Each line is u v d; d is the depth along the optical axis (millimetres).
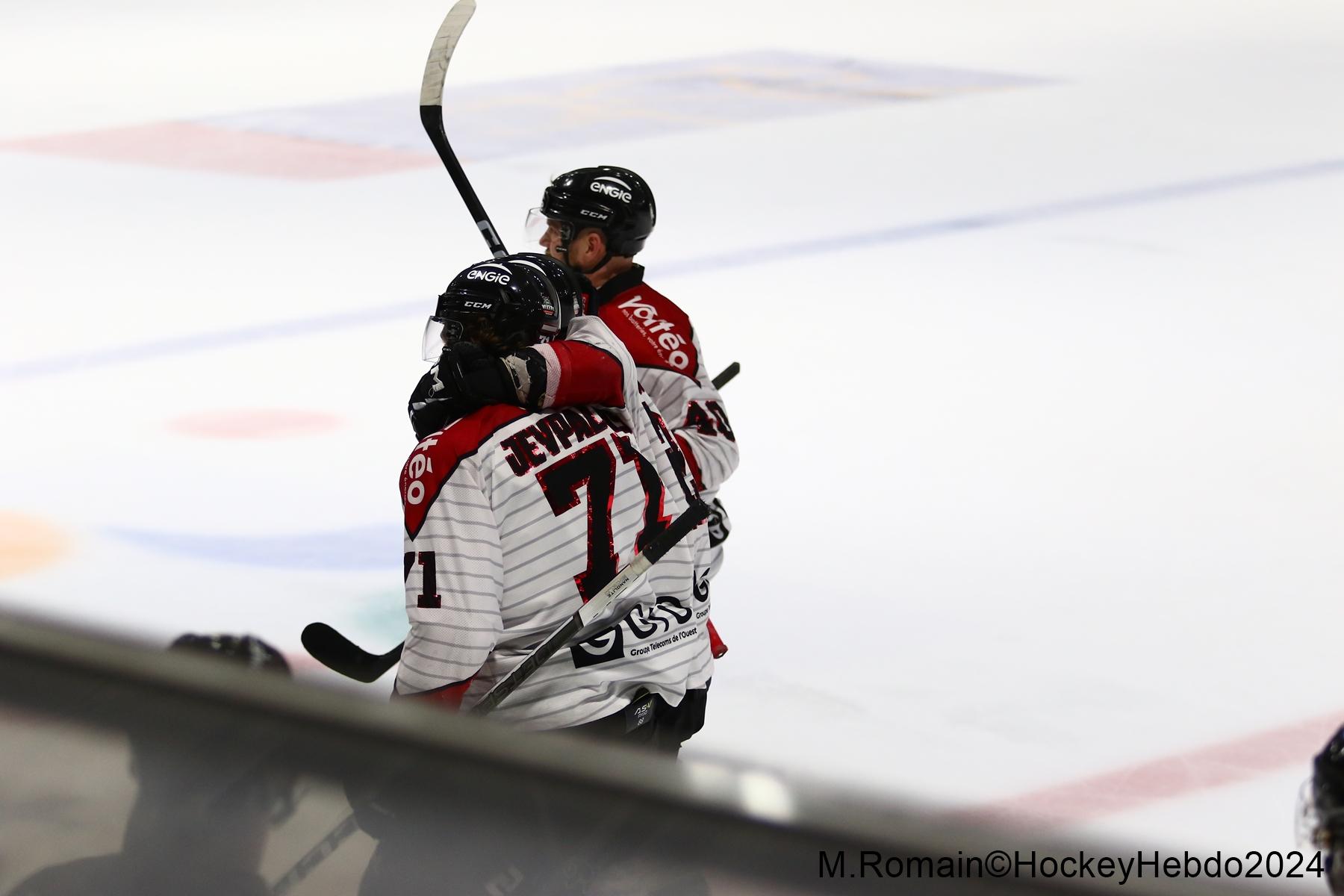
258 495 13188
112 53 44188
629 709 6016
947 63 41812
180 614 10562
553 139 32406
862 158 30344
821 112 35250
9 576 11242
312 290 21359
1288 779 8148
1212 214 25250
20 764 2264
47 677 2227
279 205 26719
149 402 16141
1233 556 11602
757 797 1939
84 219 25656
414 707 2125
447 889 2100
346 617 10555
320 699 2131
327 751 2127
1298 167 28719
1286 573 11250
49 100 37125
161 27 49000
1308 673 9508
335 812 2141
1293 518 12453
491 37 46969
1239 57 41281
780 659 9734
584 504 5914
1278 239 23578
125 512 12711
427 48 45156
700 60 42781
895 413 15680
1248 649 9891
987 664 9664
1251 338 18453
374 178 28828
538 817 2043
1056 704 9078
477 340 5965
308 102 36969
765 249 23453
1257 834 7547
